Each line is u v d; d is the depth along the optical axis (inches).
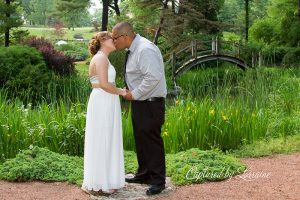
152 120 230.7
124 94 228.7
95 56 231.0
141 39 228.2
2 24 914.1
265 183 254.5
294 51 1043.3
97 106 232.4
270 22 1278.3
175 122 335.3
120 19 1099.3
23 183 258.1
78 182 253.1
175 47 1078.4
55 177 262.5
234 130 347.9
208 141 339.0
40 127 316.8
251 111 385.4
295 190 241.9
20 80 612.1
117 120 236.2
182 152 297.3
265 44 1194.0
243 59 979.3
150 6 1044.5
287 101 461.4
